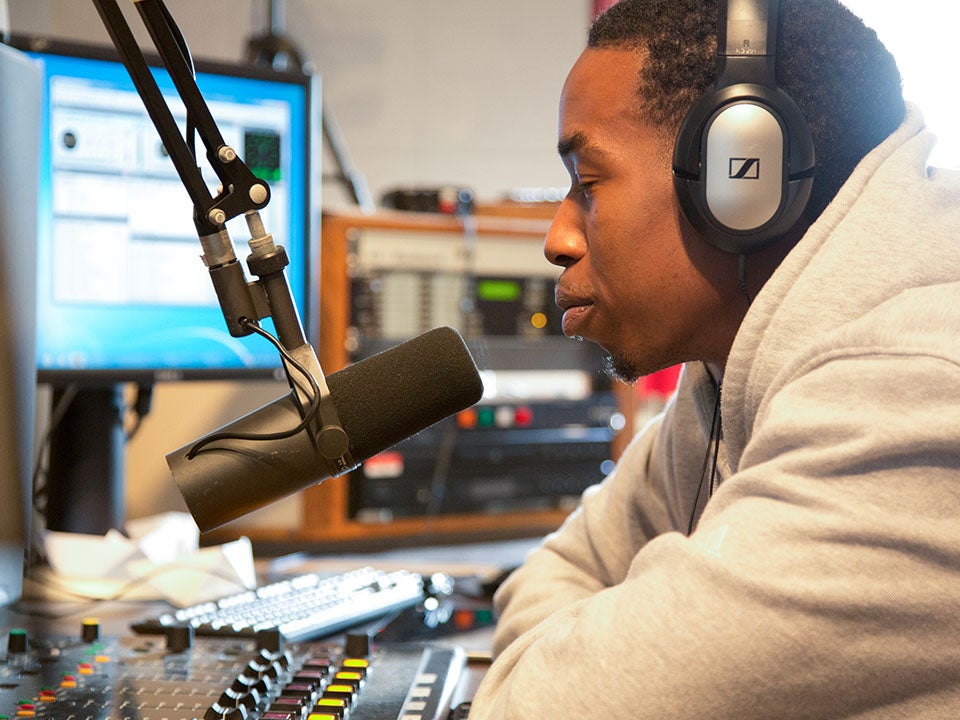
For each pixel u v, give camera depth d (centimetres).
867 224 75
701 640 64
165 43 78
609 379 220
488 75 331
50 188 146
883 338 69
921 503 64
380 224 195
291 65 231
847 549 64
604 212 82
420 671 96
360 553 193
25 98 113
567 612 78
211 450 80
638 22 82
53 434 150
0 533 107
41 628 112
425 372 82
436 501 200
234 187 80
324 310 191
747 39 77
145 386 160
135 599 131
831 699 65
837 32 81
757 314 76
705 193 77
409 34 326
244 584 134
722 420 81
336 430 80
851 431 66
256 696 81
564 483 214
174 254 156
